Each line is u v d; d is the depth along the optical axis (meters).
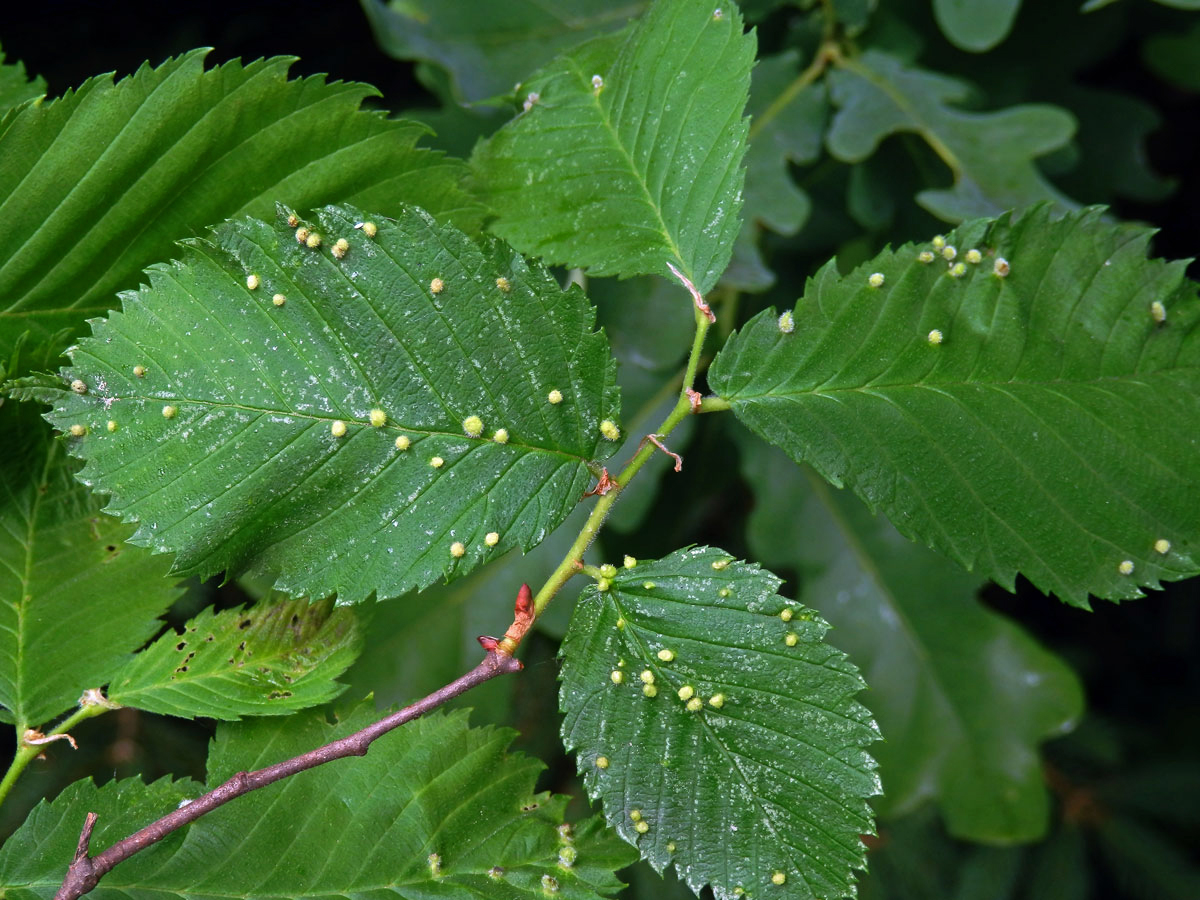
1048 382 0.45
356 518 0.44
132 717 0.62
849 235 0.61
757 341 0.45
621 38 0.48
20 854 0.44
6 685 0.45
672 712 0.44
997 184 0.56
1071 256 0.45
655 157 0.47
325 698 0.45
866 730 0.44
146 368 0.44
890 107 0.57
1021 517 0.45
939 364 0.45
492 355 0.44
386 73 0.74
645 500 0.59
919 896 0.75
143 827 0.45
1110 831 0.78
